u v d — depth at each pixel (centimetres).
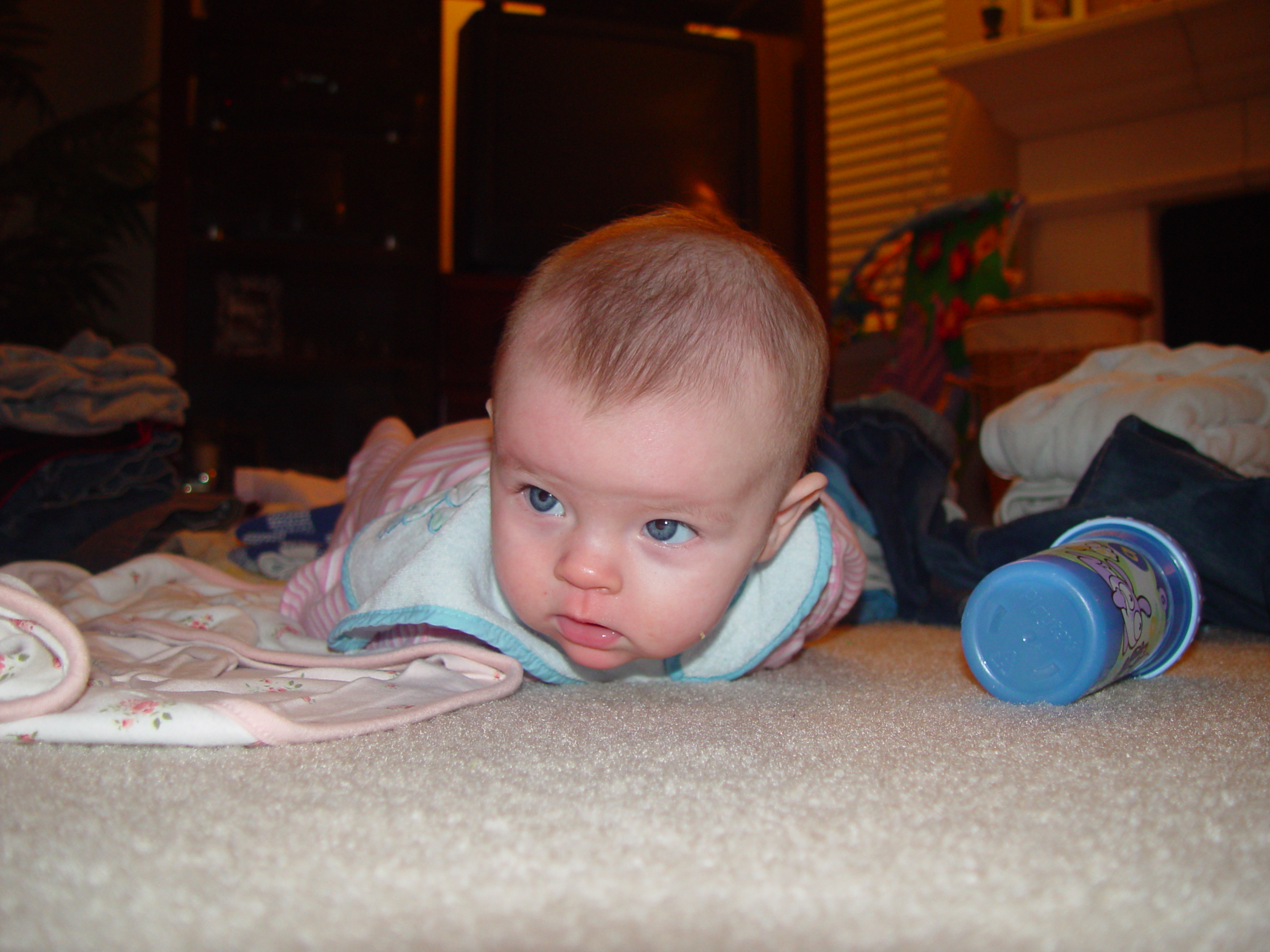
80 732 53
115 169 262
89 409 140
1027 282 286
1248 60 245
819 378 67
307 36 257
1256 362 126
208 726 53
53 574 104
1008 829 41
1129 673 76
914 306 244
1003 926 32
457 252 266
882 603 123
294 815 42
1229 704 69
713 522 62
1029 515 111
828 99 327
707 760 52
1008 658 71
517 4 290
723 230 70
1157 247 271
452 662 76
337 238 264
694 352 60
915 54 314
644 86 271
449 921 32
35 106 273
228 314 264
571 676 80
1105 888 35
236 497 162
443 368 255
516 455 62
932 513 124
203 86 255
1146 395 118
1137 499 104
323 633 92
